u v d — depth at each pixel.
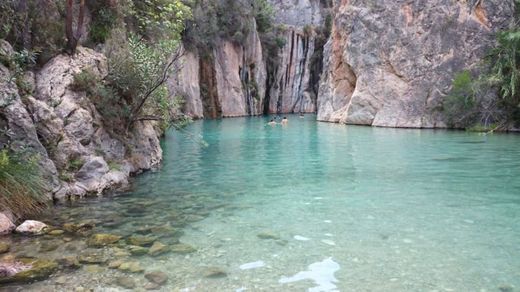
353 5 27.38
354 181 9.57
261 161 12.66
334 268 4.82
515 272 4.68
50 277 4.52
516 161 11.88
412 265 4.89
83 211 7.13
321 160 12.66
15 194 6.67
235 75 42.53
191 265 4.90
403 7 25.44
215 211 7.23
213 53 39.53
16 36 8.79
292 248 5.46
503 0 23.73
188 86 35.00
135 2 15.15
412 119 24.59
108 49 10.97
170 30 16.12
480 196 8.05
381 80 25.98
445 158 12.60
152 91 10.56
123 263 4.93
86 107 9.32
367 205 7.53
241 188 9.00
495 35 23.45
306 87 54.56
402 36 25.33
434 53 24.48
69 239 5.75
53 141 8.20
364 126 25.64
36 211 7.00
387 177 9.97
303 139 18.75
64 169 8.25
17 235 5.86
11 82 7.59
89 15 11.22
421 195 8.20
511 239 5.73
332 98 31.08
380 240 5.73
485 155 13.08
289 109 53.34
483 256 5.15
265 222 6.59
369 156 13.29
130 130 11.14
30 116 7.98
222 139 19.16
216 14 39.72
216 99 39.84
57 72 9.06
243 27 43.31
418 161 12.16
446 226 6.30
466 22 23.97
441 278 4.54
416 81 24.89
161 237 5.88
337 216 6.88
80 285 4.34
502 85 21.16
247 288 4.32
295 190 8.77
